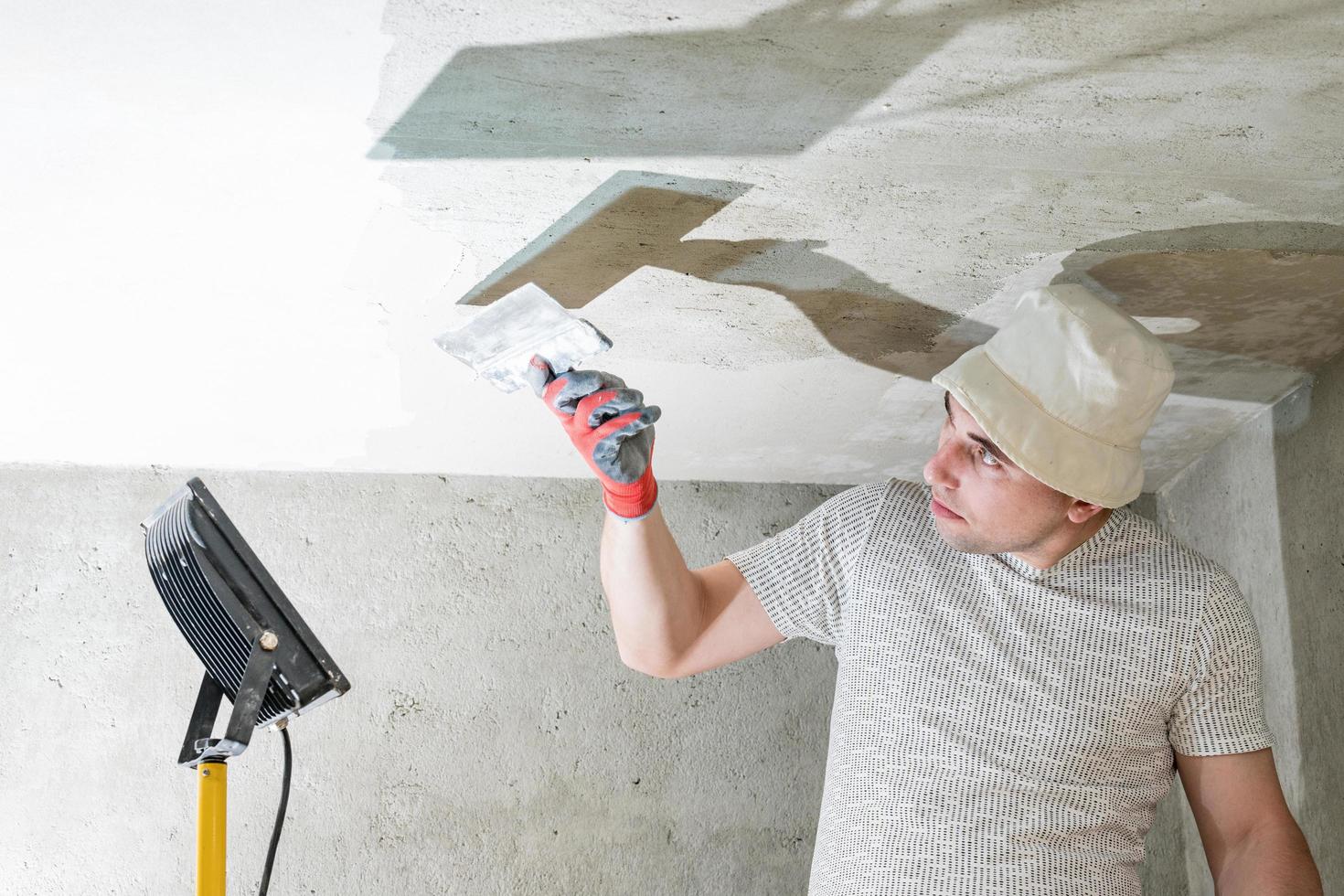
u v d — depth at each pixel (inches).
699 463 109.2
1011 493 58.0
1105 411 57.2
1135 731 60.2
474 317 57.7
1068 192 60.4
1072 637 60.7
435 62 48.4
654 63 49.1
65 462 101.5
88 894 95.7
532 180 58.2
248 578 61.8
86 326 74.3
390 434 97.6
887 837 59.6
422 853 101.7
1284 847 58.8
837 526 67.7
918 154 56.7
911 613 62.9
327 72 48.8
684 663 67.5
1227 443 101.0
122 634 100.2
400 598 106.1
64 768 97.4
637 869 105.4
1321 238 65.5
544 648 107.9
